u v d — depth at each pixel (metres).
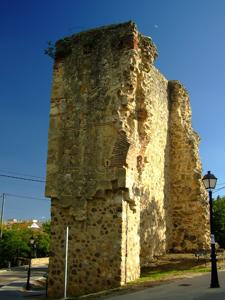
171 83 22.86
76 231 14.01
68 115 15.09
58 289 13.88
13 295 18.28
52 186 14.69
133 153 14.23
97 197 13.93
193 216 21.19
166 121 21.80
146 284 12.55
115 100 14.41
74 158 14.59
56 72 15.70
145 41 15.57
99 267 13.35
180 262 17.53
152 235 18.86
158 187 20.03
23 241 48.34
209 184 12.62
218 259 17.80
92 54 15.20
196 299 9.58
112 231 13.45
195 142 22.36
